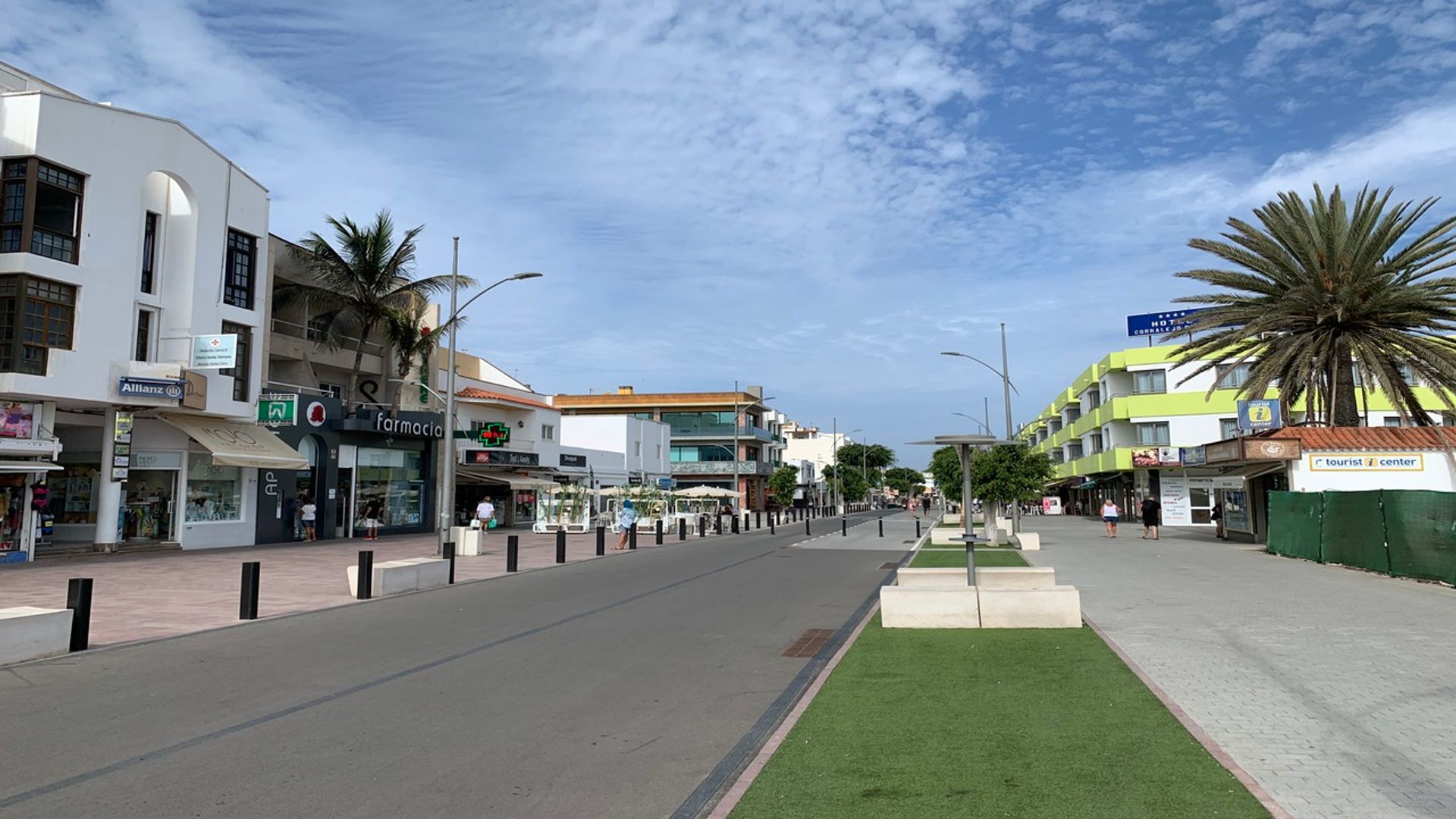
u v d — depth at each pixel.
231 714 7.23
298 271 34.34
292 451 29.23
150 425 25.61
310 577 18.47
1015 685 7.82
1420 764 5.52
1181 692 7.54
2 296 21.00
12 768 5.77
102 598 14.85
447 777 5.61
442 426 37.16
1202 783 5.11
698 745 6.32
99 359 22.56
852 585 17.69
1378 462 24.98
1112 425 52.72
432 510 38.09
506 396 48.66
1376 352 26.31
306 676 8.72
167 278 25.27
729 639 11.08
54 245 21.88
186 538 26.03
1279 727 6.39
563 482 51.06
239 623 12.22
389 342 38.28
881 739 6.18
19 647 9.41
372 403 38.41
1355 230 27.02
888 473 146.00
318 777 5.61
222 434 26.95
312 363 36.47
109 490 23.70
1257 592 14.88
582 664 9.41
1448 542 15.30
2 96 21.53
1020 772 5.39
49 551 22.55
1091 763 5.54
